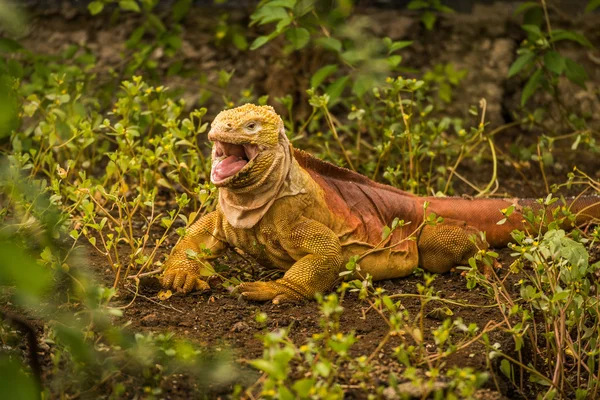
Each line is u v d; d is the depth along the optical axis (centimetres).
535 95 1738
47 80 1476
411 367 712
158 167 1305
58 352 740
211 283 1006
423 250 1090
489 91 1738
